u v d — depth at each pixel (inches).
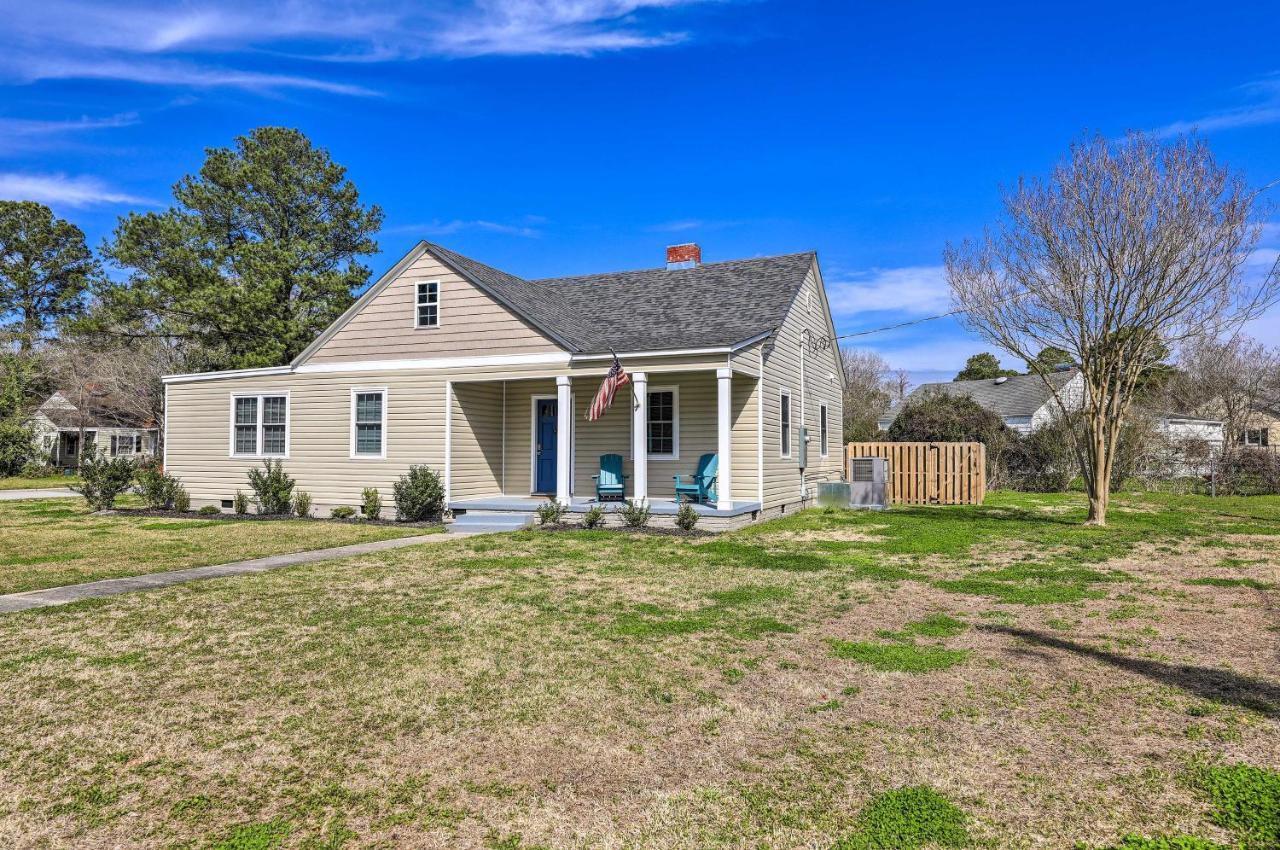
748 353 596.4
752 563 410.6
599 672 223.3
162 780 156.9
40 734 179.5
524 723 185.9
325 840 133.5
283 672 223.6
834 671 223.9
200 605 309.3
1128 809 140.0
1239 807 139.3
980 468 842.2
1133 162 551.2
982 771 157.2
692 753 168.6
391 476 665.6
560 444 605.9
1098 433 594.6
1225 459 966.4
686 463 645.9
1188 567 394.9
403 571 387.9
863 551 456.1
